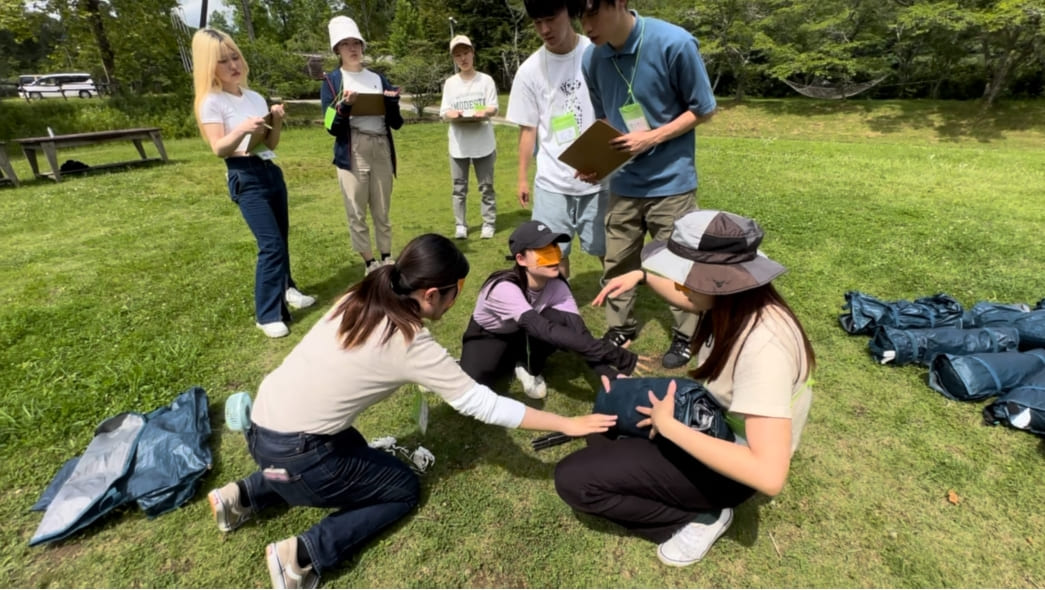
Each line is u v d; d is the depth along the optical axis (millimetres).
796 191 6961
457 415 2693
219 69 3186
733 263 1476
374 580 1873
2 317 3680
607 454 1858
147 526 2074
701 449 1515
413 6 42062
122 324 3611
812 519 2062
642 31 2477
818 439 2453
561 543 1999
